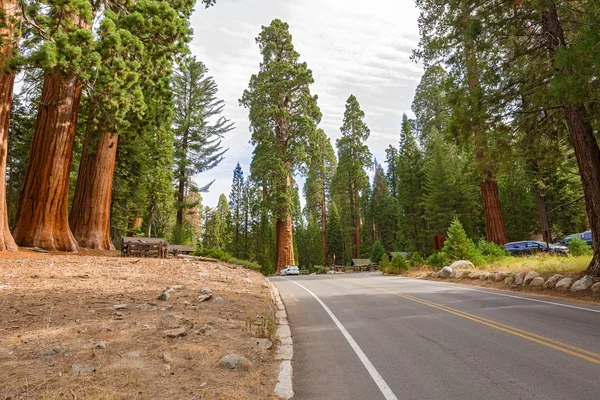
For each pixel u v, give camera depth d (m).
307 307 11.02
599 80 9.99
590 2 9.84
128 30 14.30
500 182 36.09
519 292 12.45
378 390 4.27
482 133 13.63
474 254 20.53
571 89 9.80
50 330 5.53
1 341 4.90
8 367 3.98
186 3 19.28
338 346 6.31
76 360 4.34
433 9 17.91
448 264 21.06
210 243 77.25
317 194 75.44
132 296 8.83
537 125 13.90
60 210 17.22
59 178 17.03
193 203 44.81
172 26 15.37
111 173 22.14
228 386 4.05
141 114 16.81
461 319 8.06
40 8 11.47
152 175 37.03
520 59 13.38
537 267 14.95
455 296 11.95
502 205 41.75
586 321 7.40
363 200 73.00
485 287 14.41
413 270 25.67
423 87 48.81
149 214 40.47
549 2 10.86
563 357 5.14
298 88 44.56
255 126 43.97
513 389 4.11
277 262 42.19
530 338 6.23
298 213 77.56
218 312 7.91
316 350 6.12
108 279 10.96
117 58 13.23
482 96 13.15
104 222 21.48
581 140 12.13
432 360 5.29
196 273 14.52
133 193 31.83
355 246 70.00
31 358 4.32
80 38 11.56
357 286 17.03
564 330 6.71
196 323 6.61
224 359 4.70
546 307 9.23
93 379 3.79
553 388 4.07
